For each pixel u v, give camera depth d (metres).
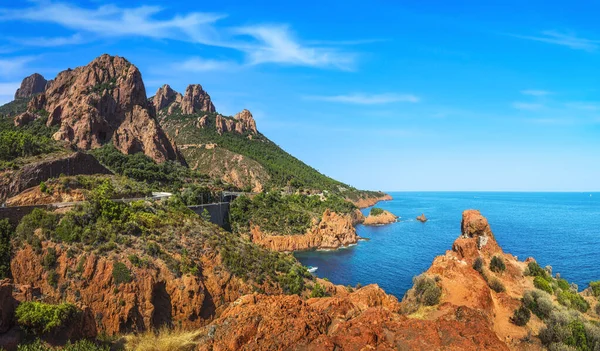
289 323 22.31
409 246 142.50
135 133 151.00
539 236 156.88
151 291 54.34
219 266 65.94
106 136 141.75
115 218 64.06
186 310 56.38
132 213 68.12
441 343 21.77
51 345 30.64
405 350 21.20
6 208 58.53
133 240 60.97
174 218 75.19
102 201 65.38
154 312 54.00
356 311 27.28
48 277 52.62
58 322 31.42
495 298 42.41
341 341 21.25
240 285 64.38
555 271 96.56
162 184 126.88
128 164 126.50
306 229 147.75
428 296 38.28
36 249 54.53
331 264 117.44
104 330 50.53
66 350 29.56
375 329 22.72
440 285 40.16
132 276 54.31
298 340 21.11
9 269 53.81
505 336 35.31
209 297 60.28
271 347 20.59
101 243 57.69
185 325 55.88
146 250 59.53
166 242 64.31
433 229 189.75
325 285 76.75
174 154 166.00
